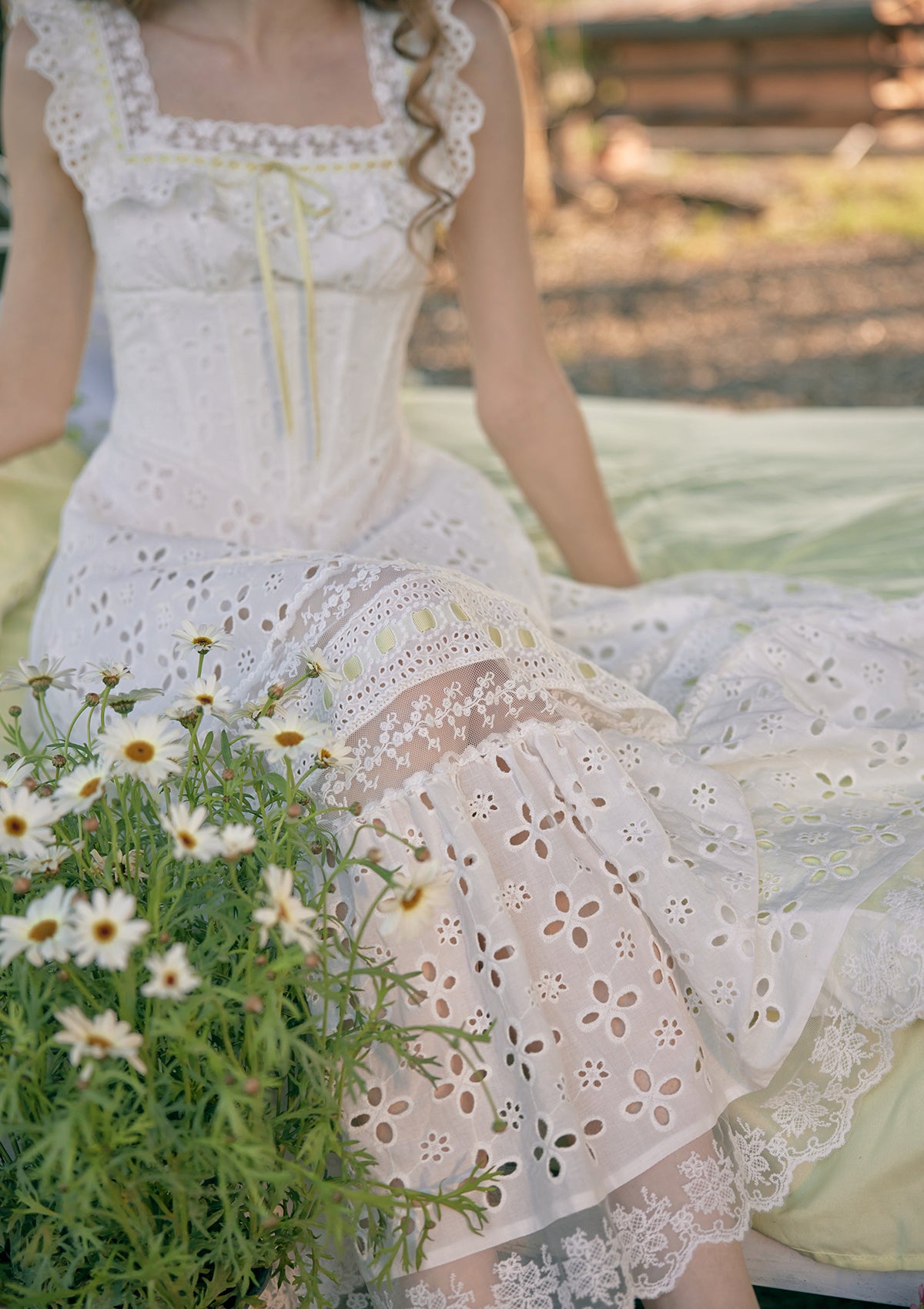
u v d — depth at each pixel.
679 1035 1.21
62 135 1.56
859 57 10.34
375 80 1.60
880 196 9.09
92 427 2.26
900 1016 1.23
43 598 1.67
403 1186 1.15
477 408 1.79
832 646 1.59
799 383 5.78
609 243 8.55
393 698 1.22
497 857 1.22
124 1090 0.97
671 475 2.59
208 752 1.15
